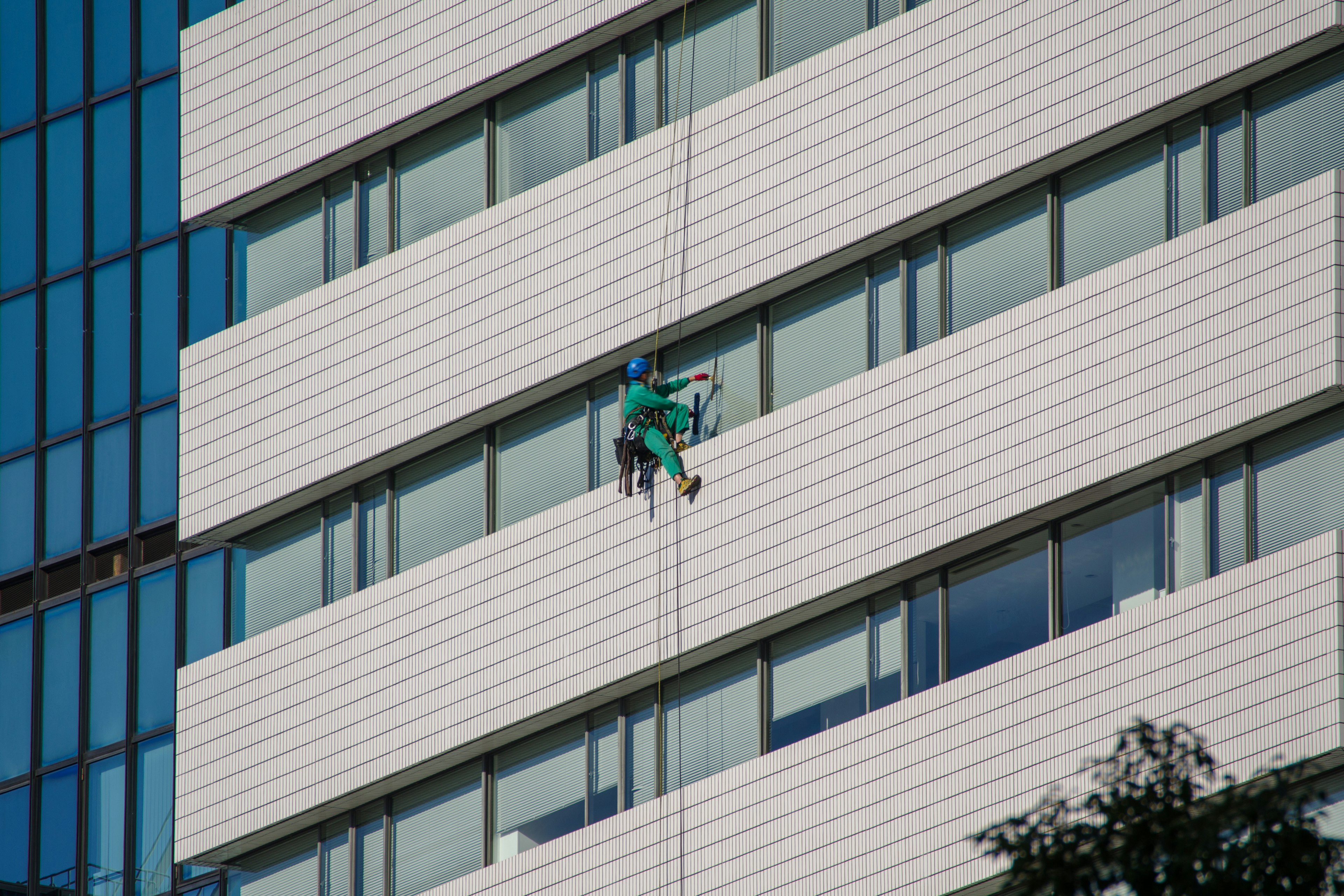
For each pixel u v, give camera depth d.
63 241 137.12
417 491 118.38
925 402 99.62
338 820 118.56
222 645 124.94
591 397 112.19
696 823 103.81
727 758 105.38
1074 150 98.38
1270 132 95.00
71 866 128.00
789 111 105.75
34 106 140.00
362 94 121.38
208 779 120.00
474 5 117.56
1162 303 94.19
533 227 113.06
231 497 122.38
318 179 124.94
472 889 111.06
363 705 114.81
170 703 127.06
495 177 117.50
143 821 126.25
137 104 136.25
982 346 98.62
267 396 122.12
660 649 104.94
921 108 101.88
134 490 130.88
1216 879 64.62
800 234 104.12
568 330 110.62
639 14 111.81
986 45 100.56
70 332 135.62
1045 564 98.62
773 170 105.56
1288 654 88.81
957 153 100.44
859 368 104.00
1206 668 90.75
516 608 110.31
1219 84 94.94
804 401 103.25
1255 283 91.88
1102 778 74.50
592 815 109.25
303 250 125.50
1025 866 68.00
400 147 122.19
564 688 107.69
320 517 122.19
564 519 109.69
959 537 97.44
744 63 109.25
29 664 132.62
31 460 135.12
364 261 122.38
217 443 123.69
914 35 102.69
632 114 112.69
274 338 122.56
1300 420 92.69
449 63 117.94
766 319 107.38
